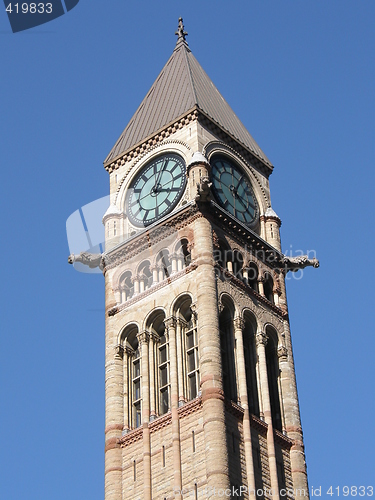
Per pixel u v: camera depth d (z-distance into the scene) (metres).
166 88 116.56
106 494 95.31
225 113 114.94
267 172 114.56
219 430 91.81
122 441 97.25
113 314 104.00
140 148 111.31
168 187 107.19
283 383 101.94
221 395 93.69
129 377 101.06
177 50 122.00
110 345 102.56
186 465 92.38
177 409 95.19
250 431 94.75
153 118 113.31
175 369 97.38
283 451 97.69
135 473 95.00
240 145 112.31
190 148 107.81
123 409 99.31
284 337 104.38
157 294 101.94
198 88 114.31
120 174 111.56
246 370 99.88
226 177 109.00
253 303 102.94
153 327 101.69
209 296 98.31
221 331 99.94
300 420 100.81
